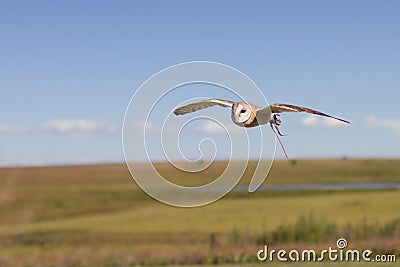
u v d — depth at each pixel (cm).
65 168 9069
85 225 5594
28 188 7156
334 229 4328
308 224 4331
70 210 6309
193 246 4178
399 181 10294
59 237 4878
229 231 4881
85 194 7238
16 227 5222
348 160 12825
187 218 5606
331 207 6275
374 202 6412
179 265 3469
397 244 3653
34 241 4719
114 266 3559
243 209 6125
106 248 4244
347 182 10100
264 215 5838
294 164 11912
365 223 4728
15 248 4397
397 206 6091
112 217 6031
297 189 8306
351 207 6197
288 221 5394
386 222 4753
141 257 3594
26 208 6047
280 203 6581
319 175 10756
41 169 8594
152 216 5869
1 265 3612
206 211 5853
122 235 5069
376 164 12381
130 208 6475
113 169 9350
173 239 4778
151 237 4916
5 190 6775
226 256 3531
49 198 6869
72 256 3700
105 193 7394
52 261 3662
